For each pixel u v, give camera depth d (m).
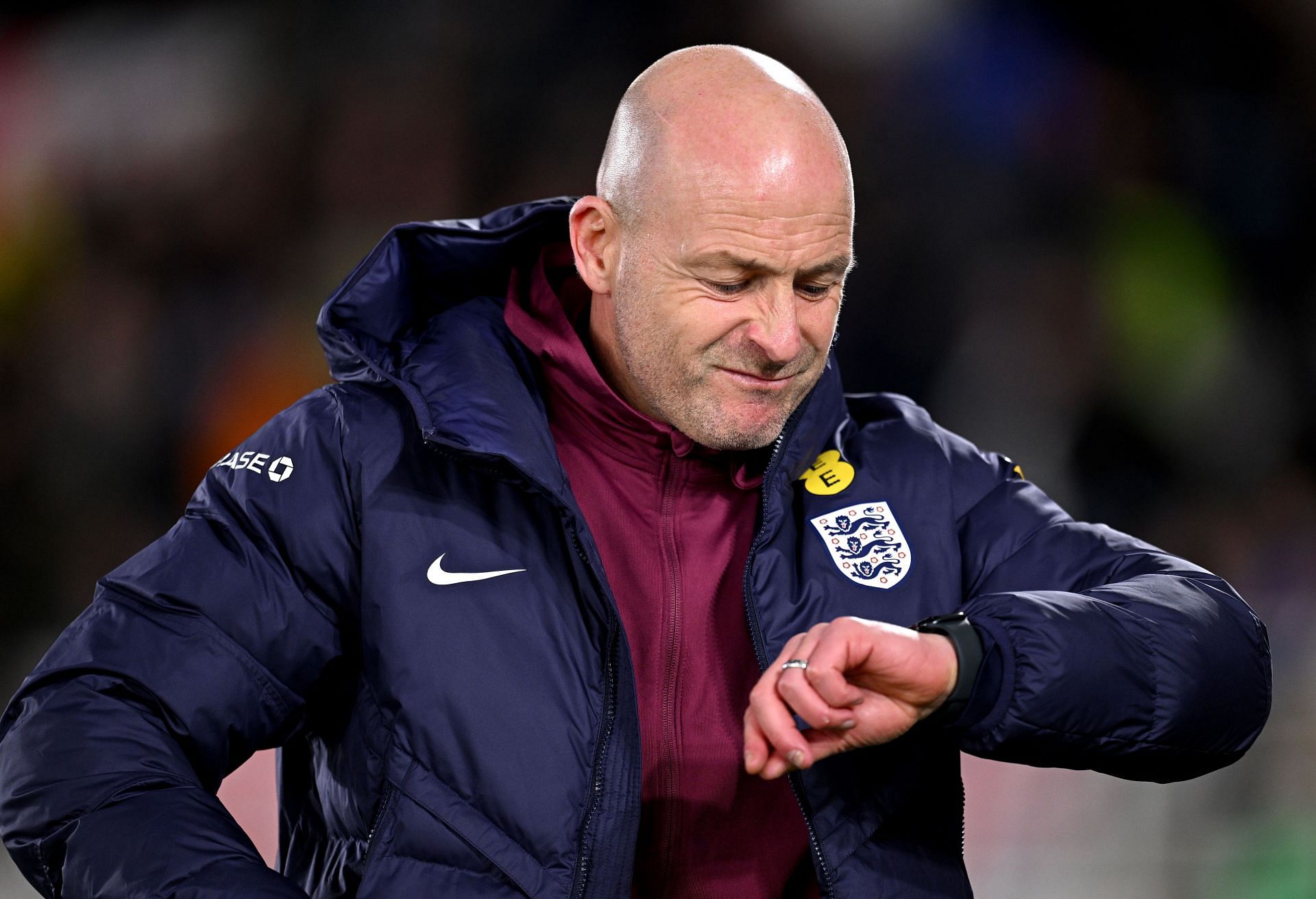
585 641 5.12
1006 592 5.18
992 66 22.34
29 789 4.94
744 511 5.64
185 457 20.05
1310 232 22.97
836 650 4.36
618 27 22.09
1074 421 20.91
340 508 5.36
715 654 5.43
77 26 21.62
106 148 21.16
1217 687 5.07
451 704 5.01
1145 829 11.83
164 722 5.07
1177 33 22.92
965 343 21.08
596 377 5.45
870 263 21.52
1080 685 4.77
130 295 20.70
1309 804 12.17
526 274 6.04
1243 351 22.06
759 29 22.19
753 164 4.85
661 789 5.32
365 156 21.58
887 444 5.79
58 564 19.33
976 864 11.47
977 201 21.88
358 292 5.64
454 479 5.34
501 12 21.91
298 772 5.79
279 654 5.25
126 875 4.67
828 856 5.08
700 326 4.97
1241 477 21.33
